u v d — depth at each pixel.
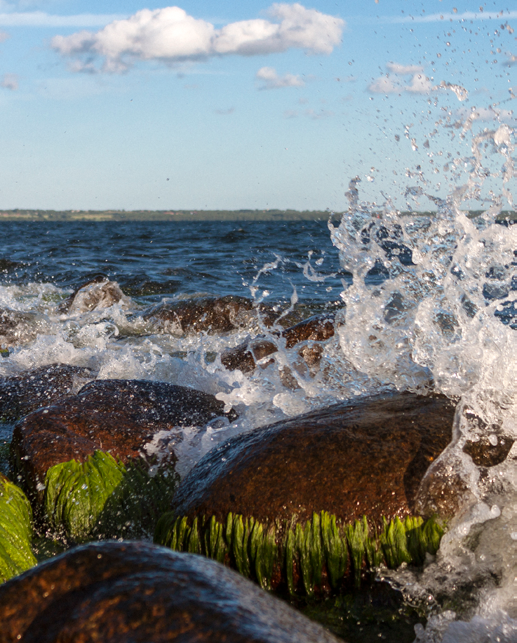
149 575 1.80
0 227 70.12
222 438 4.30
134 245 29.45
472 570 2.79
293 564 2.93
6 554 3.13
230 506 3.04
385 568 2.90
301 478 3.06
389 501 2.99
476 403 3.43
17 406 5.47
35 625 1.76
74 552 1.95
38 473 3.83
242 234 38.69
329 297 12.70
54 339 7.60
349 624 2.67
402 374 4.34
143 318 10.55
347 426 3.34
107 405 4.57
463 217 4.45
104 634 1.63
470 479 3.04
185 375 6.01
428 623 2.60
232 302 10.25
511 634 2.47
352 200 5.05
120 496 3.77
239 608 1.67
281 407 4.50
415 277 5.25
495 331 3.88
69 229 60.34
